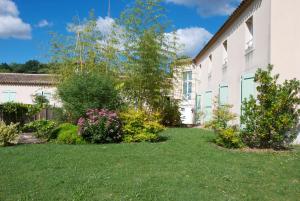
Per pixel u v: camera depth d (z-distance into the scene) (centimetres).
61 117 1659
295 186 659
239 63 1556
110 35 1986
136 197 569
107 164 815
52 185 630
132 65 1903
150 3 1916
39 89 3116
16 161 844
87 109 1377
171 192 598
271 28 1205
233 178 704
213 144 1176
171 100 2211
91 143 1213
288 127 1105
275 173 758
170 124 2206
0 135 1146
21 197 562
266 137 1116
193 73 2753
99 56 1988
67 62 2036
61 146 1121
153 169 769
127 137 1248
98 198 562
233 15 1562
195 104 2689
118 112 1341
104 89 1466
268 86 1109
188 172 744
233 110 1617
